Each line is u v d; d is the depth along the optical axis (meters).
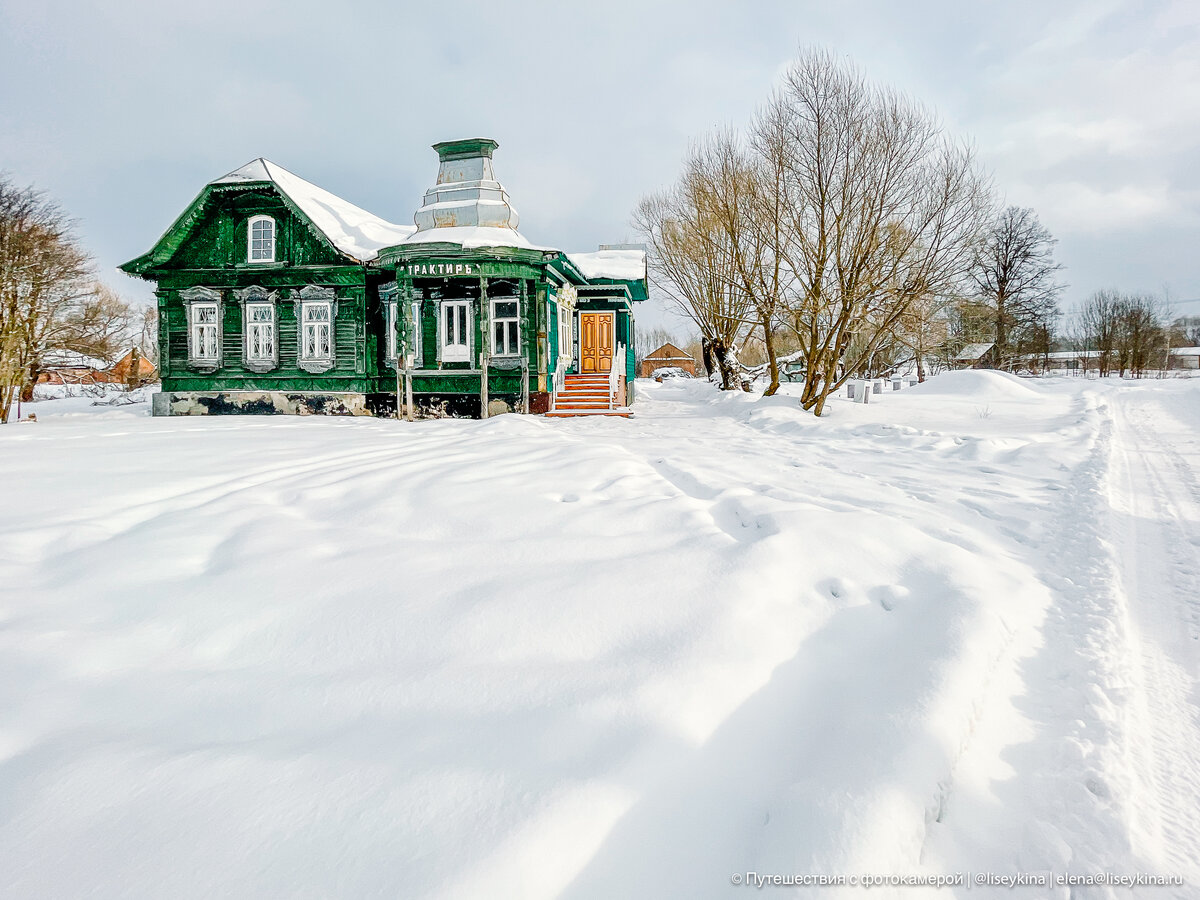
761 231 18.75
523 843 1.98
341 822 2.09
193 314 20.80
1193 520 6.52
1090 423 14.41
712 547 4.56
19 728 2.68
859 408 19.44
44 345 23.81
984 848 2.32
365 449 9.28
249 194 20.16
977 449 10.12
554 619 3.54
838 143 16.75
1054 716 3.13
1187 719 3.13
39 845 2.04
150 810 2.18
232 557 4.48
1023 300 48.75
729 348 31.41
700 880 2.00
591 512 5.51
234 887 1.86
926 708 2.82
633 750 2.43
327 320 20.36
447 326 19.44
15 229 22.70
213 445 9.88
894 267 16.80
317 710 2.80
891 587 4.22
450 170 19.95
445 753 2.44
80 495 6.15
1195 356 89.56
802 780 2.45
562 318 21.69
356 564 4.33
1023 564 5.11
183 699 2.92
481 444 9.67
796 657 3.43
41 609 3.77
